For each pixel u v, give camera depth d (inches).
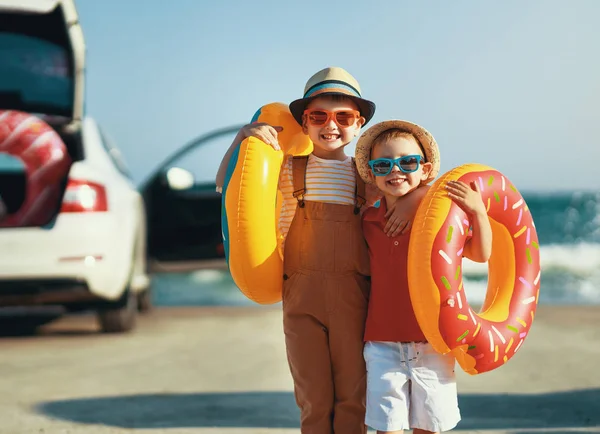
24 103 316.2
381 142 145.7
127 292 315.3
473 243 139.3
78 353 289.9
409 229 142.8
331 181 150.3
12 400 215.5
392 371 138.8
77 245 290.5
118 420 191.8
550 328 362.0
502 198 147.6
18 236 287.6
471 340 136.6
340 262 146.1
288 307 148.3
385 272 142.9
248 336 333.7
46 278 288.0
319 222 147.9
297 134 162.2
